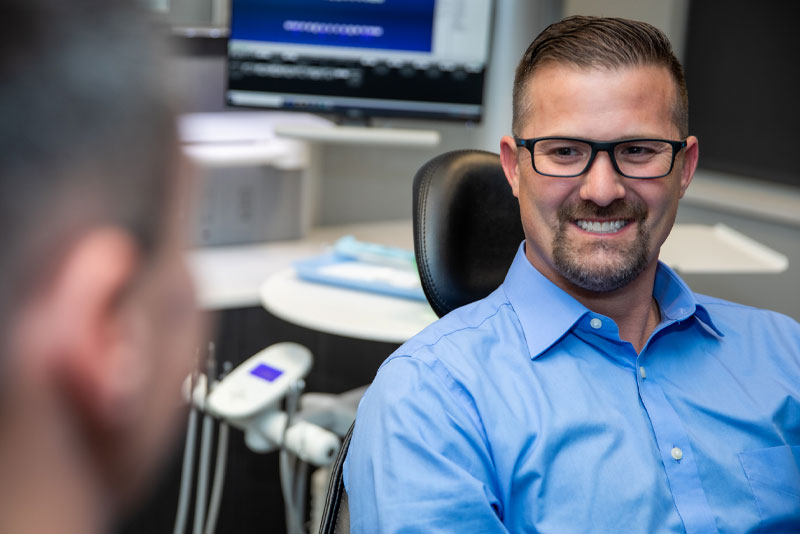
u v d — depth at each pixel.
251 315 2.24
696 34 3.39
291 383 1.87
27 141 0.18
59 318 0.19
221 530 2.33
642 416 1.12
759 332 1.27
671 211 1.15
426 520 1.02
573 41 1.13
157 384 0.21
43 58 0.18
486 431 1.08
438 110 2.47
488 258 1.41
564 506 1.06
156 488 0.23
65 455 0.19
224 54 2.52
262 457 2.37
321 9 2.39
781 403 1.19
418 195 1.41
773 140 3.20
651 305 1.25
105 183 0.19
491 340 1.16
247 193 2.52
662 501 1.08
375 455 1.07
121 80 0.19
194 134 0.23
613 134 1.11
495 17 2.46
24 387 0.18
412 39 2.42
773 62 3.17
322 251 2.55
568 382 1.12
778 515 1.12
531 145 1.15
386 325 1.84
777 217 3.10
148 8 0.20
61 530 0.20
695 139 1.19
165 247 0.20
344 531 1.09
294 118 2.63
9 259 0.18
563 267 1.14
